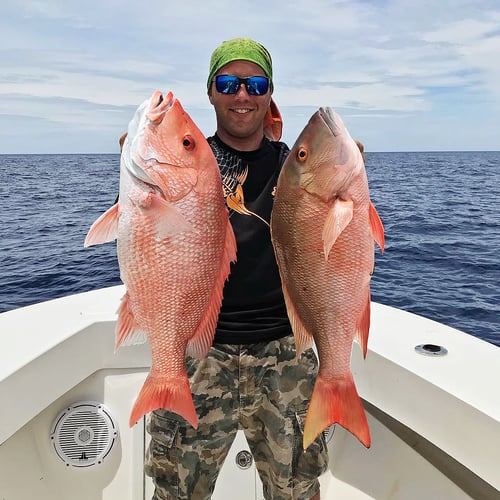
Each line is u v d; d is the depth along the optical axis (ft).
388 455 8.69
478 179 125.49
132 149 5.49
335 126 5.83
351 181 5.78
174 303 5.72
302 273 6.07
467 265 33.91
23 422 7.29
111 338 8.86
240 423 7.05
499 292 27.55
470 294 27.25
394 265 33.96
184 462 6.78
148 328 5.74
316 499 7.41
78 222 56.34
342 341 6.11
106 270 32.40
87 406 8.73
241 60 6.56
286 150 7.43
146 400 5.68
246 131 6.78
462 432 6.79
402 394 7.69
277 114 7.74
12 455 8.04
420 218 55.88
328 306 6.06
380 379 8.06
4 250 39.96
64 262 34.91
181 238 5.65
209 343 6.08
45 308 9.48
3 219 59.06
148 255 5.60
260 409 6.97
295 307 6.25
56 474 8.51
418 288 28.37
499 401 6.75
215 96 6.81
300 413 7.02
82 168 205.46
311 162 5.85
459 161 262.88
